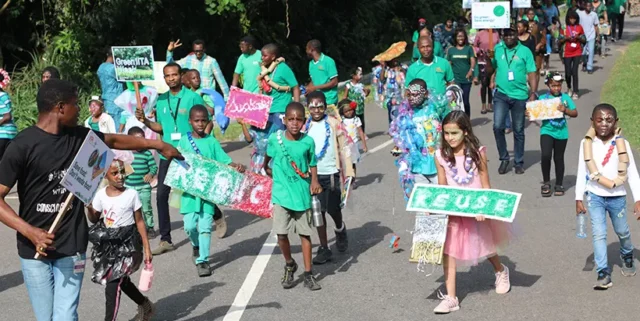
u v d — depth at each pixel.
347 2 27.48
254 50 12.80
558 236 9.14
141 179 9.87
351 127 11.83
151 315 7.09
